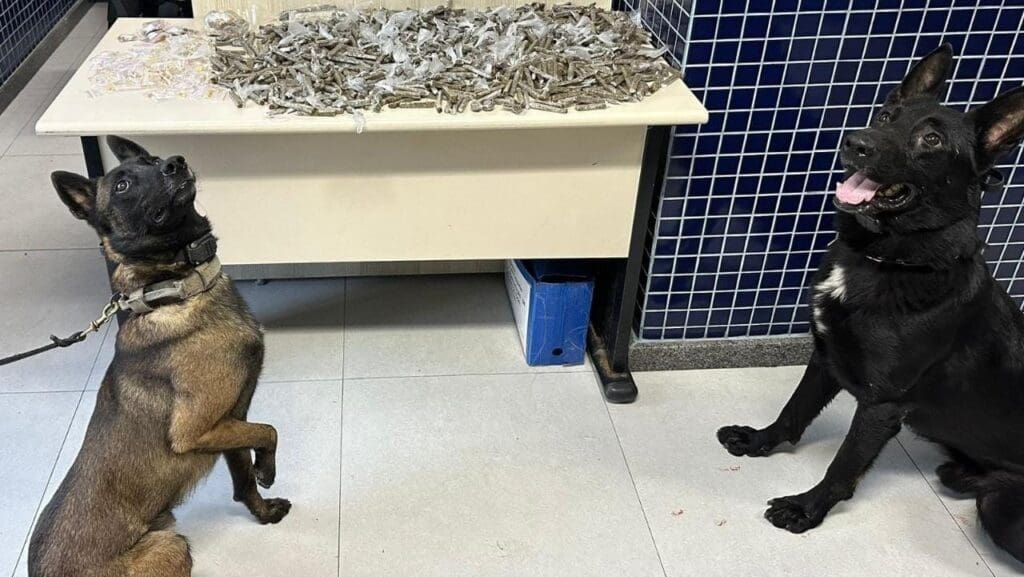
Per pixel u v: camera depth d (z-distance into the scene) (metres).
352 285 2.69
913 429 1.91
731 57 1.95
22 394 2.16
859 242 1.67
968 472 1.94
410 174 1.91
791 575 1.80
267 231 1.96
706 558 1.83
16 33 3.87
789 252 2.25
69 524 1.40
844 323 1.71
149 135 1.77
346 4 2.29
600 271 2.38
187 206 1.44
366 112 1.76
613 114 1.78
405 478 1.98
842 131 2.07
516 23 2.14
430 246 2.03
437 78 1.88
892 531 1.91
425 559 1.79
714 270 2.26
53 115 1.67
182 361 1.48
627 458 2.07
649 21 2.21
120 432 1.46
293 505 1.90
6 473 1.93
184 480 1.57
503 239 2.04
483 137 1.86
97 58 1.96
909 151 1.51
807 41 1.94
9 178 3.12
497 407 2.21
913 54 1.99
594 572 1.78
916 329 1.64
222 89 1.83
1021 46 2.01
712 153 2.06
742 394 2.31
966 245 1.60
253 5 2.25
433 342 2.45
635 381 2.34
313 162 1.86
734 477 2.04
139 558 1.45
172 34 2.10
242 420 1.66
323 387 2.25
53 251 2.73
